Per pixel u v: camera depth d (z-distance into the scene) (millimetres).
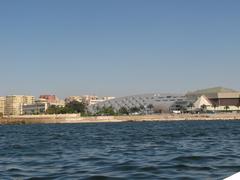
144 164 25031
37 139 66625
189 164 24609
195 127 120938
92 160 28562
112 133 86000
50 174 21938
